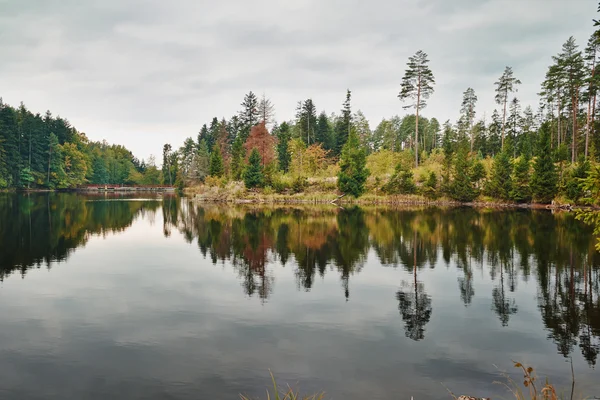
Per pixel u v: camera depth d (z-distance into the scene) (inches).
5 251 757.3
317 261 687.7
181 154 4830.2
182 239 934.4
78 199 2517.2
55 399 256.4
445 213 1576.0
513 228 1084.5
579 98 2266.2
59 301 460.1
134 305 447.8
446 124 4045.3
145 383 276.2
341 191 2304.4
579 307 443.2
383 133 4441.4
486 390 268.7
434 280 559.5
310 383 276.7
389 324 392.5
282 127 2987.2
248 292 501.7
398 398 258.4
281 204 2178.9
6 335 359.9
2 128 3238.2
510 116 3184.1
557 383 278.4
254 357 317.4
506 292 501.0
